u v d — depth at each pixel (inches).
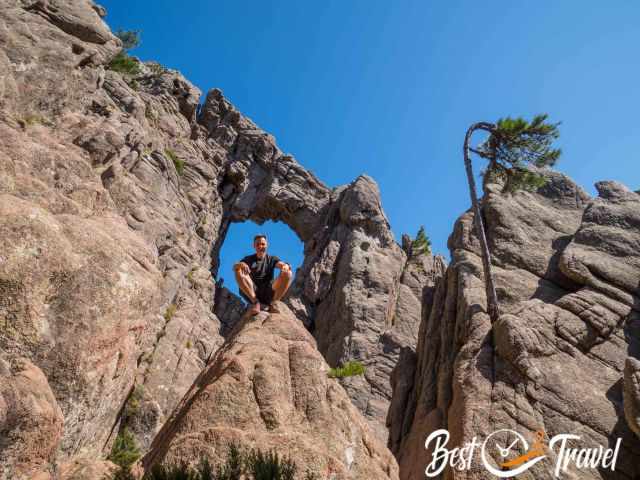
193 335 1005.2
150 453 231.6
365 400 1172.5
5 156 384.5
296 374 248.4
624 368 565.0
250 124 1987.0
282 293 300.7
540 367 583.5
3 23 761.6
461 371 609.3
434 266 1761.8
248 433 211.9
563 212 900.0
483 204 910.4
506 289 733.9
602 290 690.8
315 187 1899.6
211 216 1589.6
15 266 268.2
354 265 1508.4
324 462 209.3
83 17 931.3
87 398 284.8
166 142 1561.3
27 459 212.8
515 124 947.3
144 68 1812.3
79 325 282.7
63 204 396.2
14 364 245.0
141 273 358.9
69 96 831.1
